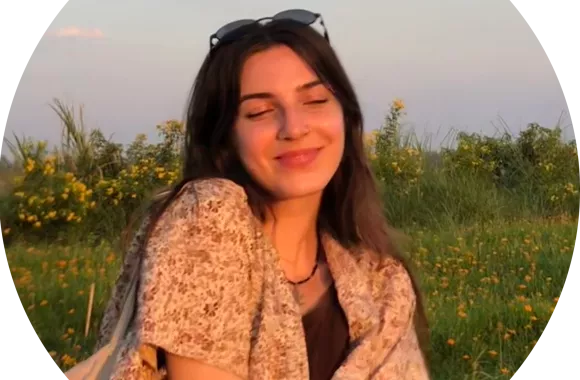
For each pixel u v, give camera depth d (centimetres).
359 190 136
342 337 127
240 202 117
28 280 211
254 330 116
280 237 128
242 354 114
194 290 111
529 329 200
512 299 211
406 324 133
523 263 223
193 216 113
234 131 121
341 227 135
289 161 119
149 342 108
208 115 123
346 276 130
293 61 119
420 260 220
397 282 135
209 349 111
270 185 120
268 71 119
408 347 131
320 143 120
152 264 111
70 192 234
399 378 127
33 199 232
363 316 127
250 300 117
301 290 129
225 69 120
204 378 112
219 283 112
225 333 112
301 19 121
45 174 235
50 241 235
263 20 122
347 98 125
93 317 205
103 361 112
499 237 235
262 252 118
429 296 208
